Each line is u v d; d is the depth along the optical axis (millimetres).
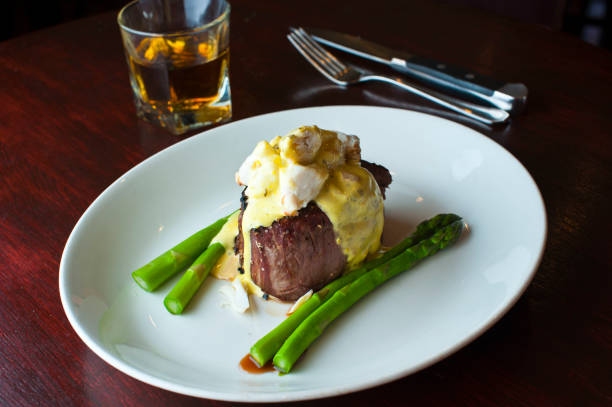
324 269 429
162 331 408
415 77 629
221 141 529
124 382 377
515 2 993
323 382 368
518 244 416
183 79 558
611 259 427
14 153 564
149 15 591
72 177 534
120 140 573
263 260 424
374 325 401
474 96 591
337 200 421
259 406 366
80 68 675
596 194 485
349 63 665
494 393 358
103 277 431
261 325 413
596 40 1002
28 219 494
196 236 456
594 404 350
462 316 392
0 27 1181
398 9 755
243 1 788
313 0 783
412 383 366
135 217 474
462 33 704
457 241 444
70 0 1231
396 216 480
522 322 390
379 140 532
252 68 662
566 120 570
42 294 431
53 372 383
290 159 410
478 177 484
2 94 640
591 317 391
